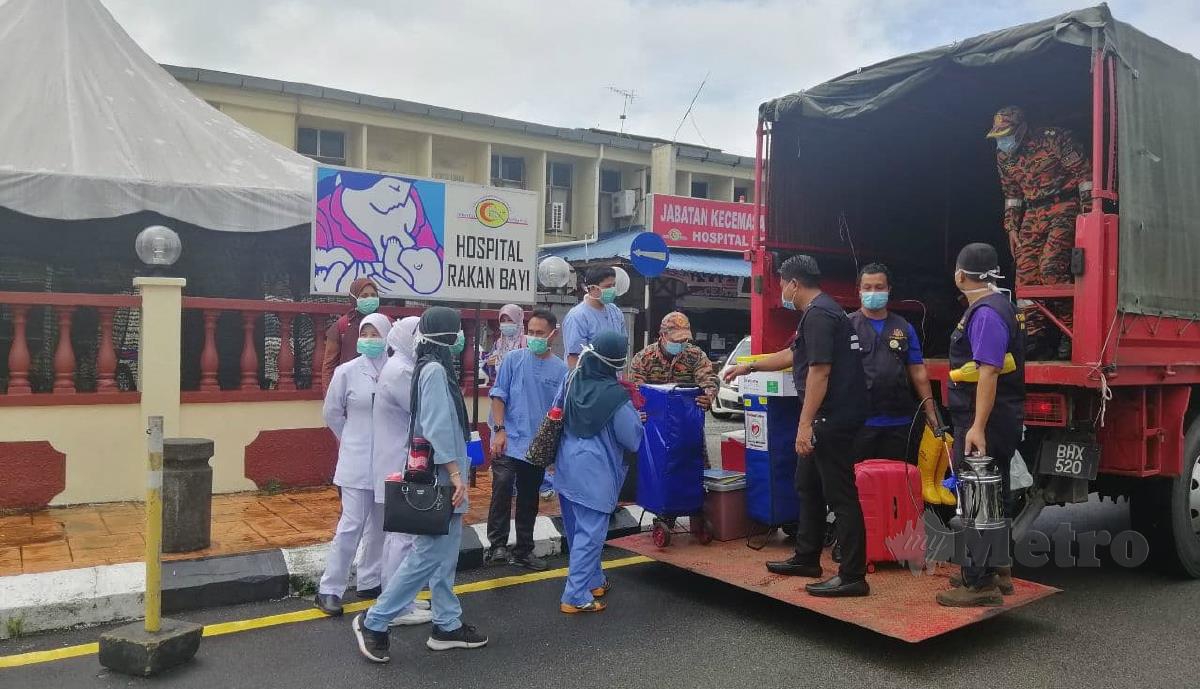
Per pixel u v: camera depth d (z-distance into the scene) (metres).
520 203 9.04
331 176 8.04
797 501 5.80
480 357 9.20
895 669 4.32
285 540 5.99
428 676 4.20
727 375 5.98
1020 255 6.21
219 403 7.44
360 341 5.15
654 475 5.79
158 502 4.28
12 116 8.56
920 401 5.54
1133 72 5.23
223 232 9.70
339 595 5.10
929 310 8.24
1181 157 5.68
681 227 20.55
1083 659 4.45
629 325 15.76
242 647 4.54
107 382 7.06
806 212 7.34
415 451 4.28
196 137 9.76
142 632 4.28
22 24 9.75
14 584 4.84
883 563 5.32
